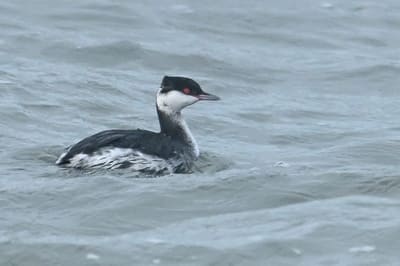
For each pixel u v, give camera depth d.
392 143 17.55
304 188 14.48
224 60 23.72
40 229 12.82
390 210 13.23
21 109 18.75
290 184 14.62
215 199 14.02
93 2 27.42
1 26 25.00
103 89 20.69
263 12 27.91
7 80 20.53
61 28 25.33
